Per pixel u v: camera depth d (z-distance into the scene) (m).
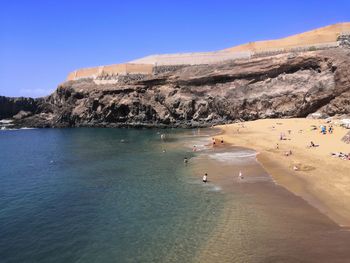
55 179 41.47
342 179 34.03
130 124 101.88
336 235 22.62
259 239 22.70
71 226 26.48
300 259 19.95
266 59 96.69
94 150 62.78
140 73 116.50
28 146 72.81
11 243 23.92
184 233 24.25
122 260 21.00
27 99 123.50
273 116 93.25
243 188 33.97
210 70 103.44
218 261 20.22
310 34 104.69
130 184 37.72
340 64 82.62
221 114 99.06
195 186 35.69
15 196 34.91
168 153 55.97
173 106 101.56
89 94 114.06
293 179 35.56
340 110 81.38
